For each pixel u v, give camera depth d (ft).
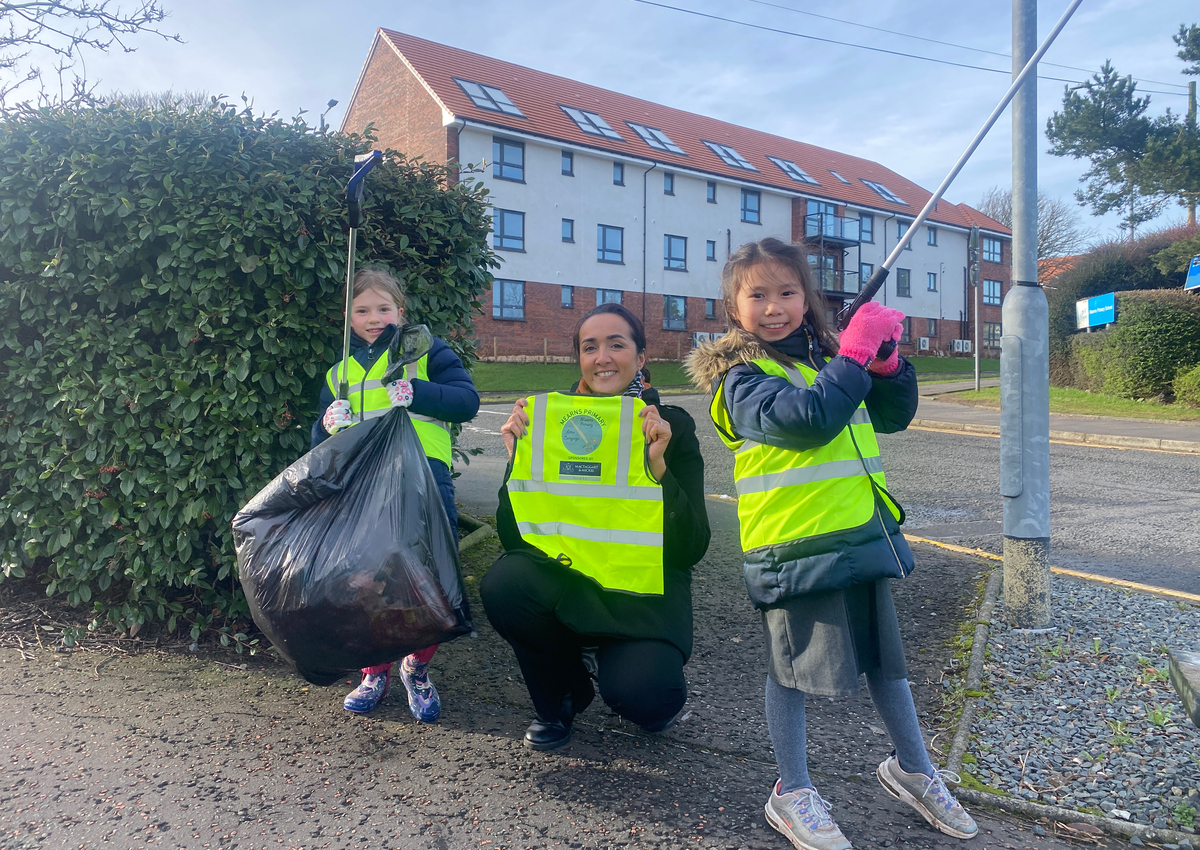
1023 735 9.31
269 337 11.74
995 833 7.57
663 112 114.93
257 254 11.76
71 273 11.62
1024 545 12.66
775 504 7.22
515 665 11.57
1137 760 8.69
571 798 8.08
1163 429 39.88
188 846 7.18
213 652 11.78
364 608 7.79
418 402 9.41
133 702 10.10
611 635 8.16
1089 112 68.08
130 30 18.03
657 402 9.09
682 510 8.42
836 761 8.93
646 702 8.10
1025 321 12.67
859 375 6.81
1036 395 12.60
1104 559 17.97
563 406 8.50
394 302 10.34
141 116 11.80
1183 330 48.06
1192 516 22.31
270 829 7.47
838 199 117.80
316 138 12.65
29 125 11.73
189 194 11.52
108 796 7.95
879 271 7.73
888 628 7.22
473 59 97.40
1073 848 7.37
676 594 8.70
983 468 30.83
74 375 11.82
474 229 15.34
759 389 7.13
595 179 96.84
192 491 11.69
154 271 11.87
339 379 10.05
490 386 73.77
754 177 110.63
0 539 12.47
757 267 7.58
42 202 11.88
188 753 8.84
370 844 7.26
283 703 10.19
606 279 98.17
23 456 12.09
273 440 12.08
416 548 8.06
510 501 8.70
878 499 7.28
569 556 8.36
